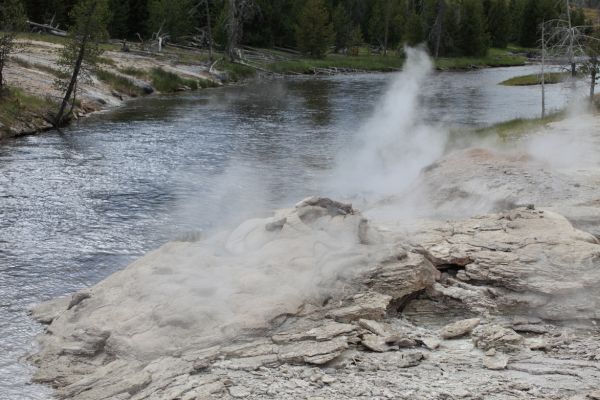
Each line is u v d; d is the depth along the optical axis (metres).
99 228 15.20
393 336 8.66
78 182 19.38
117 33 62.91
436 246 11.18
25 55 38.62
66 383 8.30
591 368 8.05
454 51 82.62
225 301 9.46
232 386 7.65
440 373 7.95
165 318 9.05
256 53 67.06
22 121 27.17
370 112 35.72
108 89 38.59
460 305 9.96
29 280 12.03
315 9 69.75
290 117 33.41
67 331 9.38
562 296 9.72
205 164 22.27
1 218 15.72
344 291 9.72
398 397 7.37
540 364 8.17
